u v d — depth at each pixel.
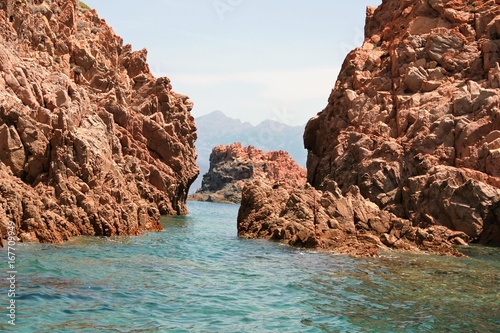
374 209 39.69
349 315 19.97
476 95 50.62
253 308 20.38
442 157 49.16
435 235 40.31
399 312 20.62
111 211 35.44
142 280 23.41
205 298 21.34
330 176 54.72
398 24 64.56
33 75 41.31
